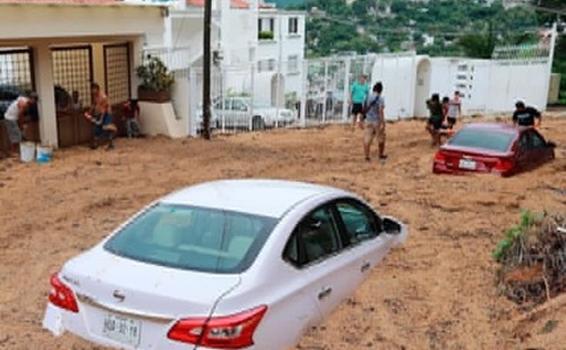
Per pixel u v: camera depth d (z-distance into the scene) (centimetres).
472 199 1134
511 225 950
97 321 455
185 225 512
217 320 418
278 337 454
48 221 1048
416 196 1182
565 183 1258
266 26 4391
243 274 454
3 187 1267
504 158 1300
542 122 2603
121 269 469
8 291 741
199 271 460
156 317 429
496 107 3062
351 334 524
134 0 2278
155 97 1953
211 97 2334
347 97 2688
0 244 924
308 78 2570
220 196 553
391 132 2361
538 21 3894
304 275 496
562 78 3462
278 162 1634
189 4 3784
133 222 537
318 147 1934
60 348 535
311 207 541
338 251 556
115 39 1867
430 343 538
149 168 1505
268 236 487
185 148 1798
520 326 566
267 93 2886
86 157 1598
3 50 1536
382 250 638
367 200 1152
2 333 615
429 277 687
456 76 3014
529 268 680
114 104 1906
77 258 505
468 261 757
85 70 1792
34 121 1625
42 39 1600
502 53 3112
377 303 594
